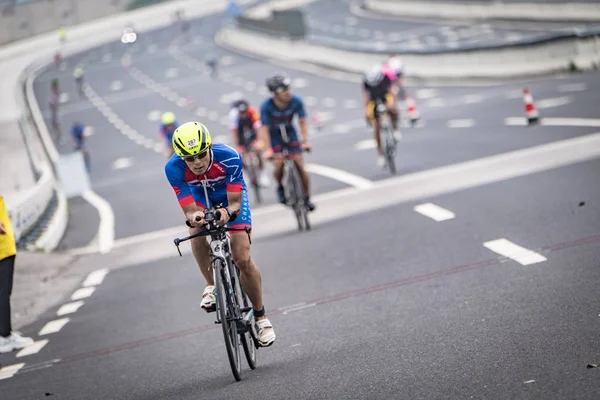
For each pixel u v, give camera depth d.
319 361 20.42
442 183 46.28
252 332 20.77
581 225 30.03
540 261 26.38
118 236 53.22
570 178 39.47
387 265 30.34
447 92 107.69
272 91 38.66
